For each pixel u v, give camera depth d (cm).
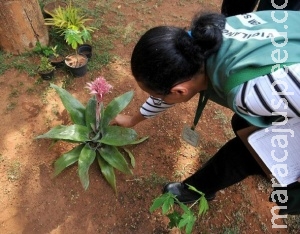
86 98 214
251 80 82
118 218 166
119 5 278
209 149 195
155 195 175
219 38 88
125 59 238
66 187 172
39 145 186
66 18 238
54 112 203
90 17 264
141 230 164
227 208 174
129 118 185
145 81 99
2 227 159
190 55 91
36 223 161
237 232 167
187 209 131
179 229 165
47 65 215
